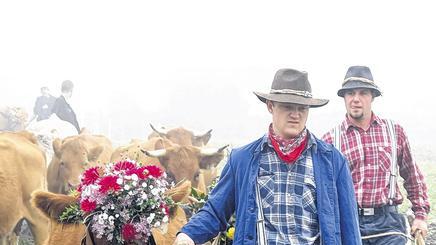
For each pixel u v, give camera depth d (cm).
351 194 466
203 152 1037
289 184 459
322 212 454
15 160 1034
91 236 501
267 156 467
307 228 454
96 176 506
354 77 648
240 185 467
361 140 648
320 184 458
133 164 509
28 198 1048
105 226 484
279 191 459
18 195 1033
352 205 463
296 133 465
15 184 1026
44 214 576
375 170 641
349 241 458
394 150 644
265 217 455
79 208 539
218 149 1034
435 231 1223
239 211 461
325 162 466
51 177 1242
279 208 455
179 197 591
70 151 1214
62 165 1213
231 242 543
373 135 648
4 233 1022
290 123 465
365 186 639
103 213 487
